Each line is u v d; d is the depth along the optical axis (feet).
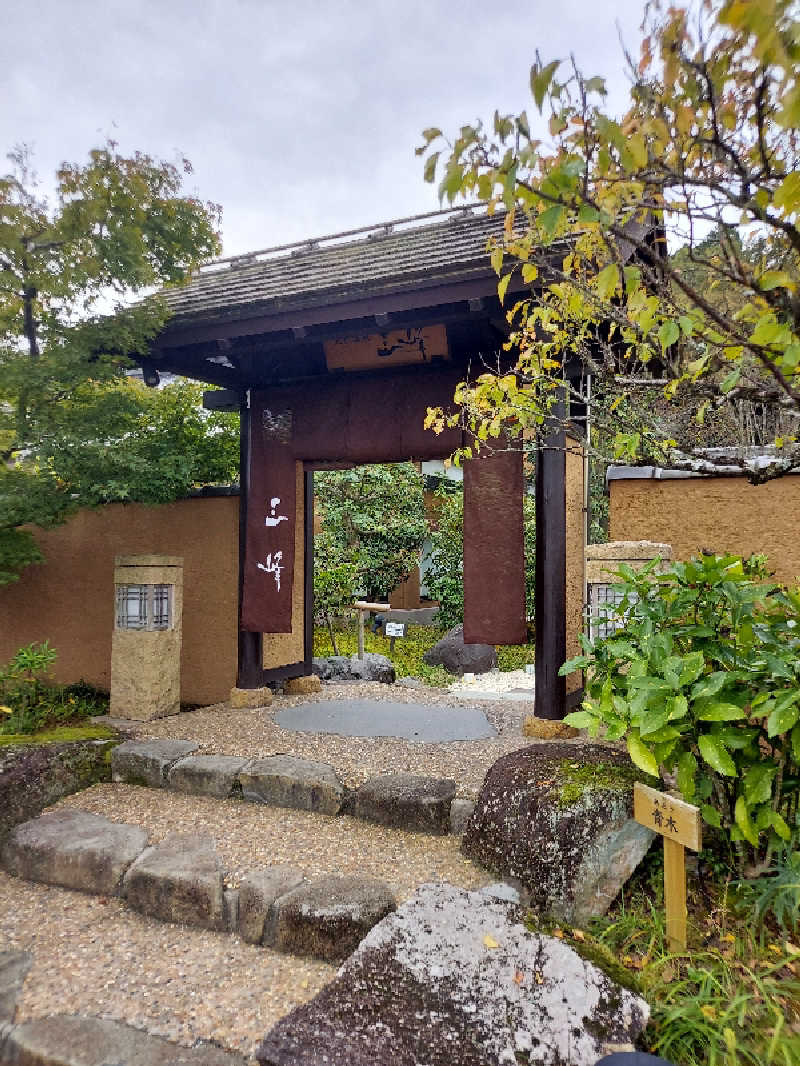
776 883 7.98
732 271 6.13
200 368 18.08
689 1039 6.28
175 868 9.41
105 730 15.35
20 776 12.02
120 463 16.25
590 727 8.66
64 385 15.58
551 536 15.17
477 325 16.51
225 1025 6.96
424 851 10.37
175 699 18.07
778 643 8.43
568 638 16.05
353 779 12.30
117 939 8.66
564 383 9.77
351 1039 6.01
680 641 9.41
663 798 7.85
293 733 15.49
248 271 19.76
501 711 18.35
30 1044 6.57
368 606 29.45
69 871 10.02
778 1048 6.07
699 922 8.29
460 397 10.44
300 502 21.38
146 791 13.03
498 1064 5.75
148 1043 6.63
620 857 8.75
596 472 25.04
